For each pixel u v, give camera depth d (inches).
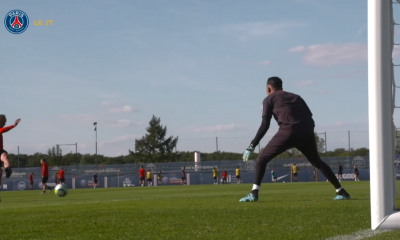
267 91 292.8
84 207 276.4
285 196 359.9
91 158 2054.6
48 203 391.9
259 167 287.3
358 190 505.0
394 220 135.2
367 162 1669.5
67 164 2046.0
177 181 1893.5
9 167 365.4
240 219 182.7
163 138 3223.4
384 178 135.1
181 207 250.4
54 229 167.9
